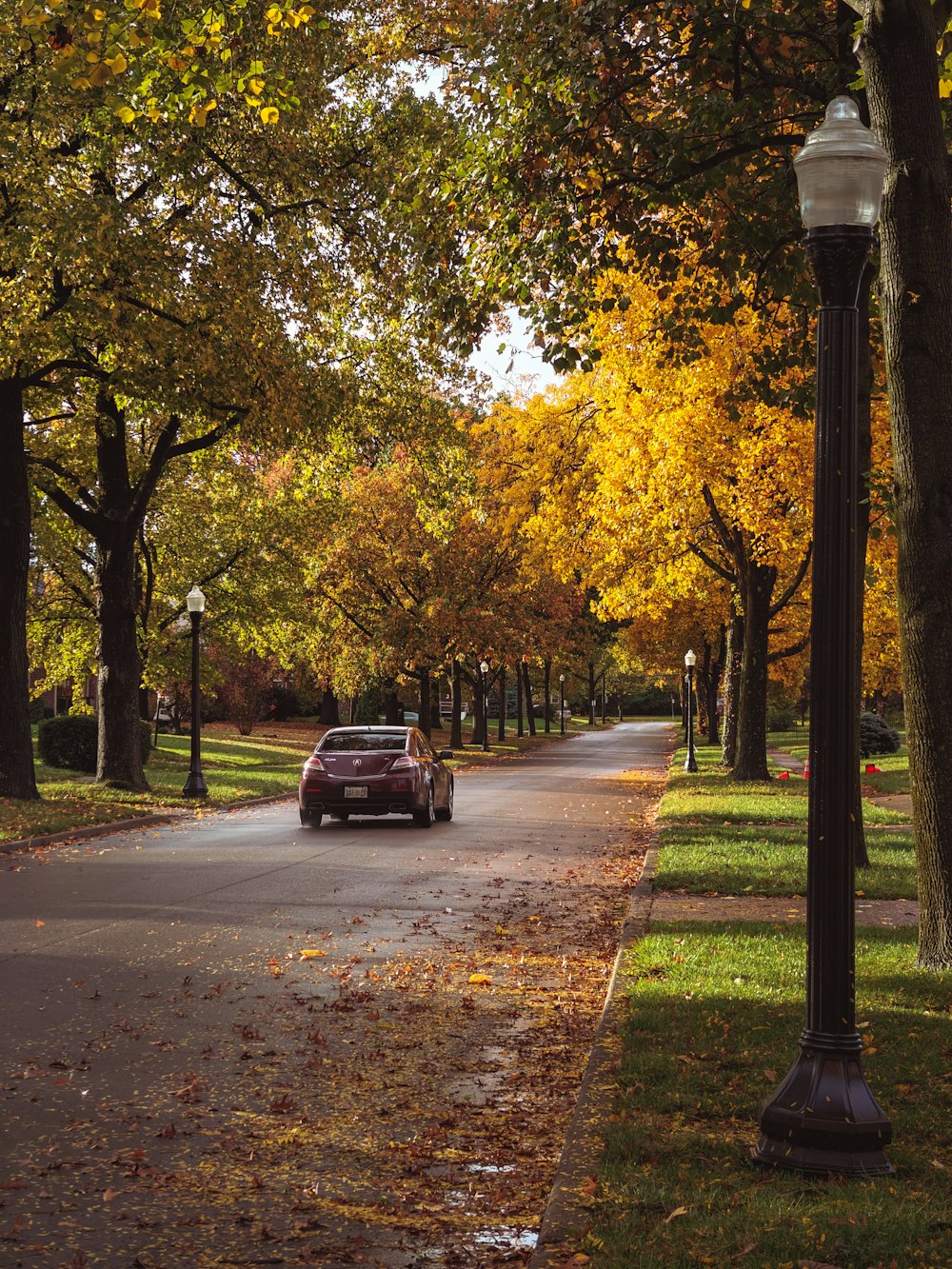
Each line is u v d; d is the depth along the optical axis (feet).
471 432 108.58
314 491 97.09
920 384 30.25
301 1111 21.17
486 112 42.19
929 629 30.50
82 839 66.49
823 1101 16.98
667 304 71.87
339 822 78.33
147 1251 15.40
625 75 41.22
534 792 108.68
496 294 44.39
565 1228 14.97
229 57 38.70
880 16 30.30
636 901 42.98
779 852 56.49
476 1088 22.62
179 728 204.64
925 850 30.96
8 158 63.16
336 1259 15.21
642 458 86.07
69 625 123.65
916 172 30.14
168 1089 22.31
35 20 32.91
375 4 69.51
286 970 32.48
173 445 97.60
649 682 468.34
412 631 167.22
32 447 93.15
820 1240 14.17
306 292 75.72
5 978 31.35
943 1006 26.58
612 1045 23.80
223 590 126.72
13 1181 17.63
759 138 42.09
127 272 67.41
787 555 85.10
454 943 36.27
